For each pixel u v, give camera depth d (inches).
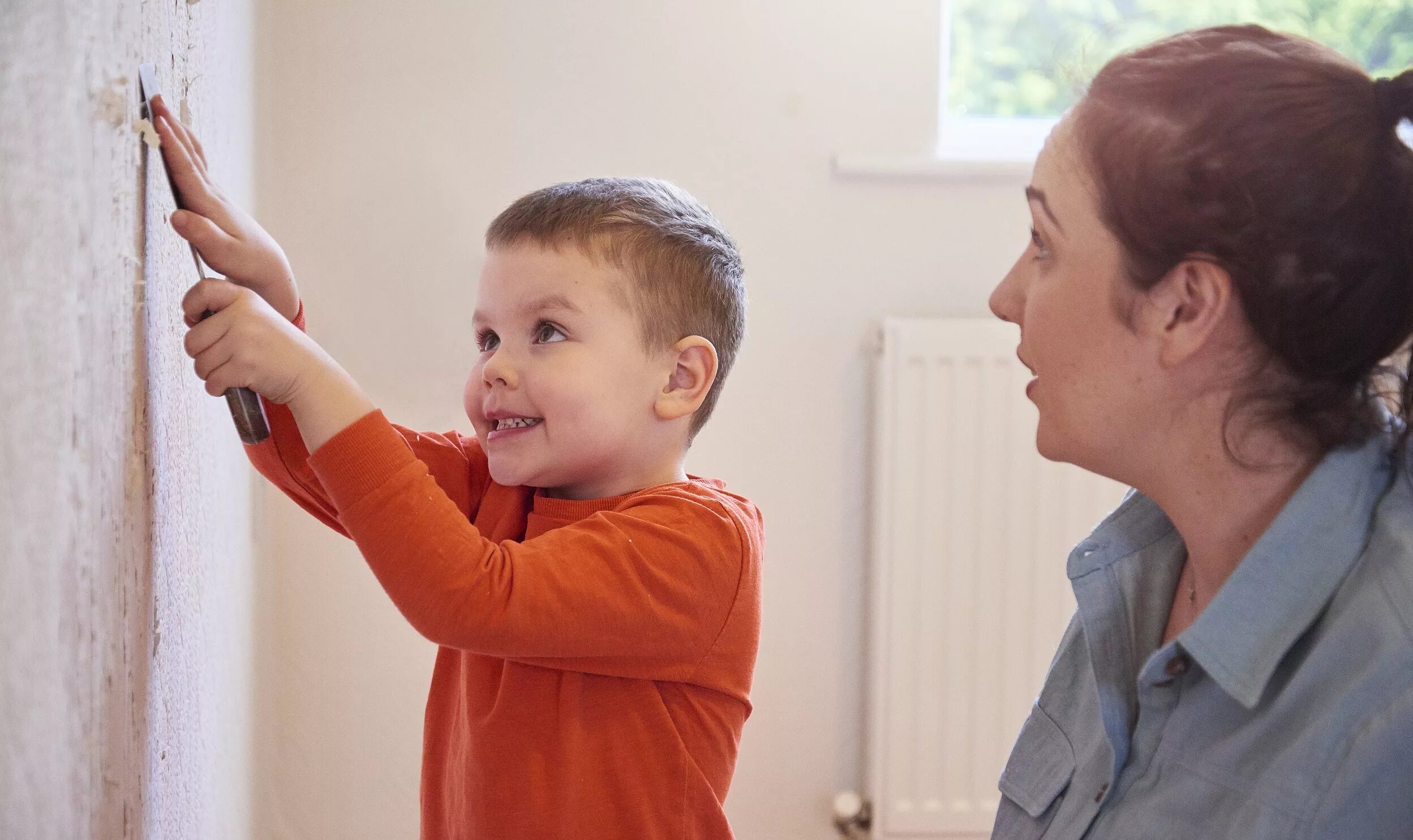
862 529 67.6
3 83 14.9
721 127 65.1
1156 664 26.3
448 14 63.1
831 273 66.3
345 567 64.8
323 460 27.9
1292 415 25.1
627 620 31.1
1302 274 23.6
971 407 63.4
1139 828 26.7
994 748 64.9
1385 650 22.5
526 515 36.2
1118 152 25.4
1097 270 26.3
